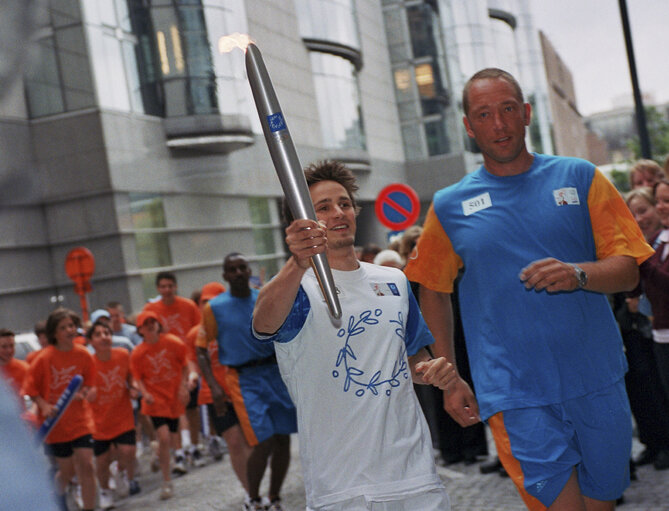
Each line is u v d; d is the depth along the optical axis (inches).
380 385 109.3
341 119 1279.5
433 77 1616.6
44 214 796.0
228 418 270.4
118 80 812.0
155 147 841.5
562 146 3139.8
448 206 128.3
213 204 920.3
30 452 32.8
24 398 301.7
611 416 121.3
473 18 1660.9
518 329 121.4
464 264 127.5
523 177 125.3
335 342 108.8
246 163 948.6
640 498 211.6
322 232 90.4
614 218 122.6
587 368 120.8
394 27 1612.9
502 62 1914.4
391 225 466.3
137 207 822.5
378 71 1542.8
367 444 107.9
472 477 263.0
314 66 1233.4
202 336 269.0
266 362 249.3
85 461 302.0
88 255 560.7
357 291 111.8
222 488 326.0
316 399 109.0
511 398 120.0
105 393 333.7
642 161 279.4
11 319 739.4
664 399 239.5
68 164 790.5
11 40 26.1
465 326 128.2
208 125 855.1
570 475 118.5
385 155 1515.7
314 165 117.9
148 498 331.3
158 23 837.8
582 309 121.1
